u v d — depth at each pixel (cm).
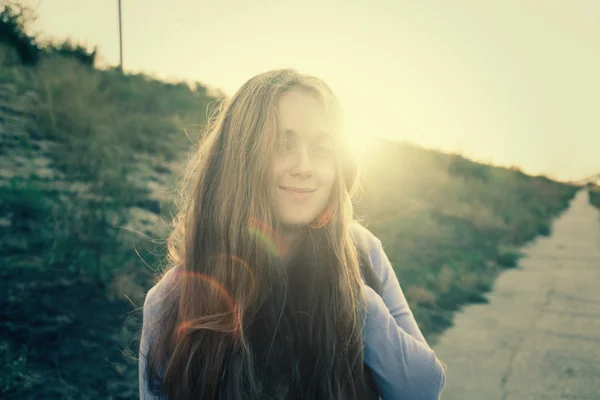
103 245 481
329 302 112
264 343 108
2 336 358
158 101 1144
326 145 114
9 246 449
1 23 1020
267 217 112
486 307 695
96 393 330
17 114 761
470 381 442
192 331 114
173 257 143
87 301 414
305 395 107
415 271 800
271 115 111
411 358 113
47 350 356
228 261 113
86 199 568
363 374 113
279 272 112
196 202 123
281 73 118
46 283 420
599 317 658
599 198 3897
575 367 476
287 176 111
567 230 1902
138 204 609
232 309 112
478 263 995
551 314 670
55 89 873
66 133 748
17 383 320
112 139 805
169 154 866
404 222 1135
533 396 413
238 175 113
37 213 505
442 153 2825
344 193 116
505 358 499
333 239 115
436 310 655
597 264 1091
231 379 107
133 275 458
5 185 546
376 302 116
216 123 128
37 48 1058
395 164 1928
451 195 1848
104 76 1131
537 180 4441
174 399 114
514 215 2002
